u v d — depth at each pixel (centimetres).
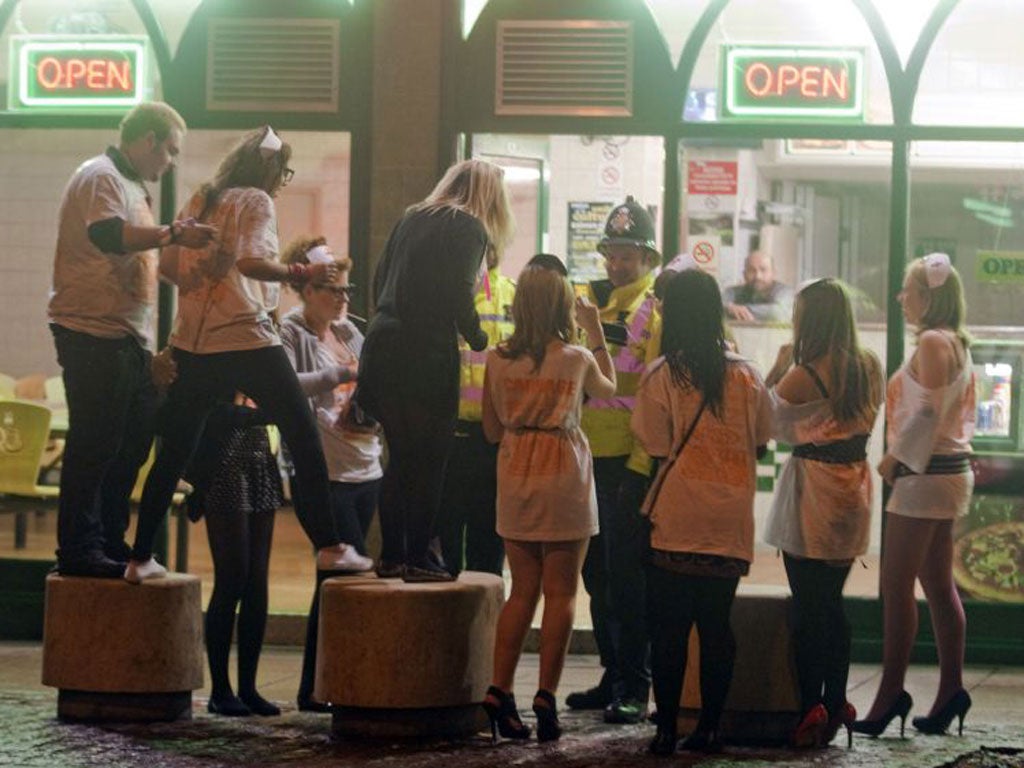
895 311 1221
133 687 938
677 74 1226
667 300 888
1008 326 1216
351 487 996
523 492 896
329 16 1234
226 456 959
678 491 871
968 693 1036
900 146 1217
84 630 941
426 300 891
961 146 1215
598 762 855
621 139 1237
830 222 1227
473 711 920
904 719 941
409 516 909
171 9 1253
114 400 946
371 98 1229
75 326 940
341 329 1009
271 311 952
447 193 919
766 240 1228
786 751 896
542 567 913
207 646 971
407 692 889
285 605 1246
